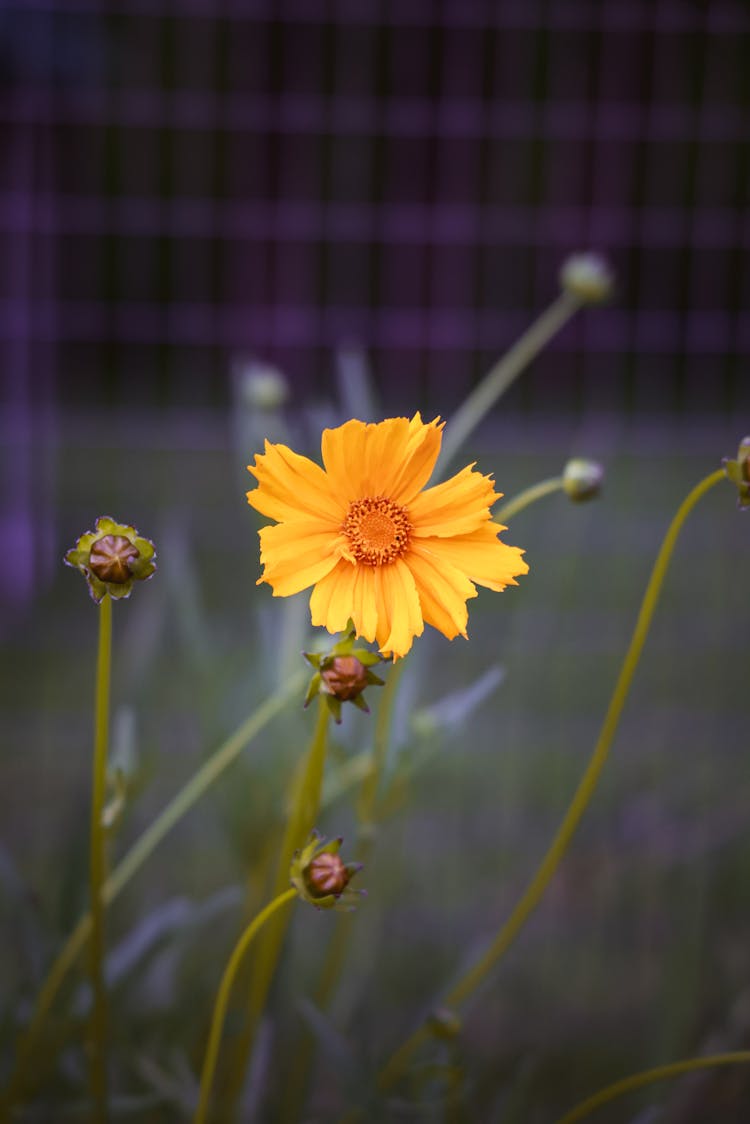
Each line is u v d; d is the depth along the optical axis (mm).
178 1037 646
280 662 627
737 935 840
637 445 1609
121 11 1312
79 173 1918
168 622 920
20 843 896
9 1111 554
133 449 1642
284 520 469
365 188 2094
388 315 2129
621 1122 714
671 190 1976
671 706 1187
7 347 1279
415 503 472
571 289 663
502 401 2102
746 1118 702
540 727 1121
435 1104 591
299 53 2014
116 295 1951
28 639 1210
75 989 571
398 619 464
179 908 587
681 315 1997
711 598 1379
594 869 934
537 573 1154
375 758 570
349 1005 718
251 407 702
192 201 2025
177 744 944
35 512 1269
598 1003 804
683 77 1832
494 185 2084
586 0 1907
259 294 2072
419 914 871
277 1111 636
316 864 458
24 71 1251
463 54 2008
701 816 965
